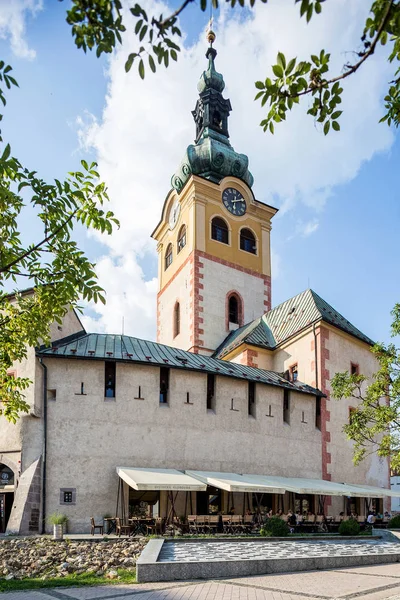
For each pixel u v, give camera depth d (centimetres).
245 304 4959
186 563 1427
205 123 5559
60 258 1056
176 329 5022
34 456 2644
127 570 1521
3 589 1281
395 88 762
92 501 2645
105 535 2405
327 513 3409
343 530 2698
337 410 3684
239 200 5200
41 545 1962
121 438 2786
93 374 2823
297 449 3394
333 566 1708
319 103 671
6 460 2675
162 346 3350
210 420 3073
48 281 1080
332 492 2986
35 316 1274
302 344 3850
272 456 3262
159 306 5409
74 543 2027
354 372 3928
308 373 3750
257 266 5141
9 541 2091
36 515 2527
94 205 1079
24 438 2669
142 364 2914
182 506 2898
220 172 5256
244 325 4859
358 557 1788
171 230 5338
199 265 4772
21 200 1058
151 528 2452
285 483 2975
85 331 3456
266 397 3347
